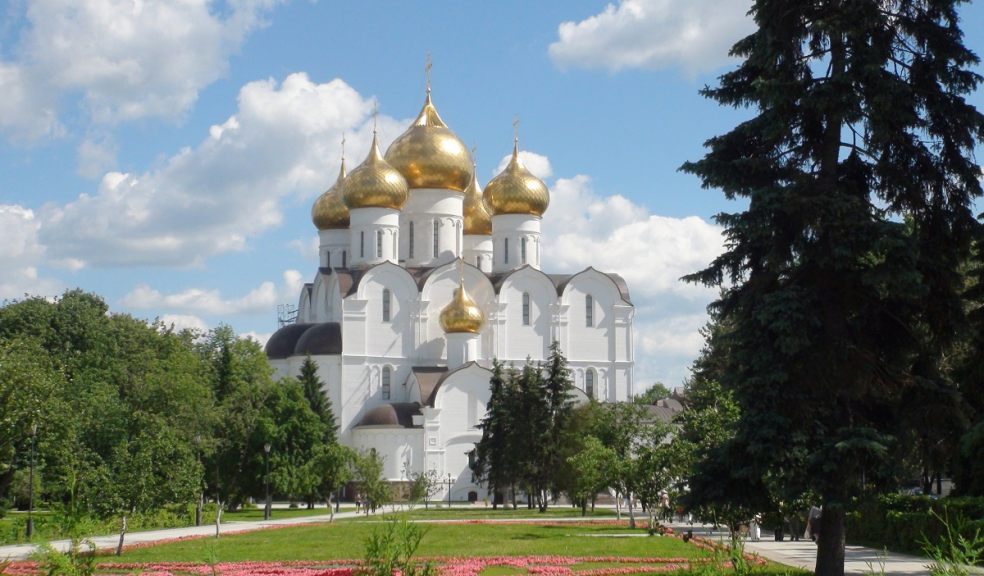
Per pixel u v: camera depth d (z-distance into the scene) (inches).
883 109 1073.5
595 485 2391.7
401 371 4542.3
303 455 3486.7
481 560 1529.3
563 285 4781.0
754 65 1163.9
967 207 1138.0
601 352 4790.8
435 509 3686.0
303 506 4291.3
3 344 2214.6
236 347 3816.4
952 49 1113.4
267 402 3563.0
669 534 2012.8
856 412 1159.0
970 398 1524.4
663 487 2043.6
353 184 4638.3
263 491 3385.8
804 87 1114.7
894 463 1057.5
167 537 2174.0
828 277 1133.7
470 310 4485.7
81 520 821.9
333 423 4286.4
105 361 3408.0
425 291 4608.8
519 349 4690.0
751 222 1102.4
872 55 1082.7
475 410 4392.2
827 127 1152.2
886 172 1143.6
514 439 3533.5
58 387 2357.3
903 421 1143.6
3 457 2009.1
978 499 1413.6
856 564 1371.8
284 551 1748.3
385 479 3870.6
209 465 3294.8
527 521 2664.9
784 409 1091.9
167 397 2755.9
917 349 1171.3
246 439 3410.4
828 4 1128.8
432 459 4306.1
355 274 4591.5
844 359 1104.8
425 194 4788.4
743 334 1123.9
